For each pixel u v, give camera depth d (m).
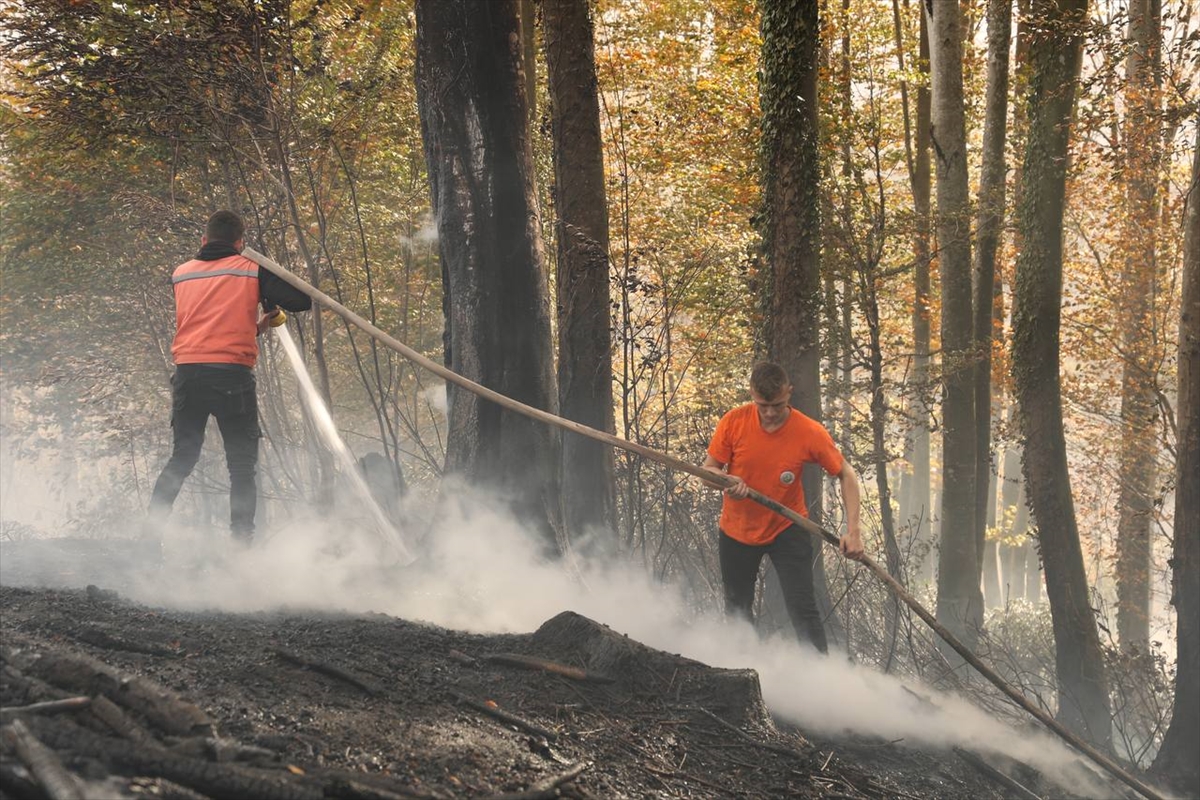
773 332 8.45
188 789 2.31
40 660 2.77
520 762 3.25
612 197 15.04
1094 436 19.98
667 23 18.12
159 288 14.36
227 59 9.19
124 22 9.16
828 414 13.21
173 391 5.54
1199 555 7.87
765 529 5.56
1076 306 19.19
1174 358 17.64
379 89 10.98
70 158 12.78
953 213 13.88
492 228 6.65
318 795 2.37
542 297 6.78
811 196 8.39
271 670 3.49
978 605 13.85
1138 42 10.45
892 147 18.39
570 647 4.39
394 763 2.95
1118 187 16.77
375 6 11.17
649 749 3.80
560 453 6.85
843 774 4.25
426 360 5.13
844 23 15.60
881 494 12.60
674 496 8.71
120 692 2.68
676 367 13.18
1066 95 10.20
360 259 14.05
